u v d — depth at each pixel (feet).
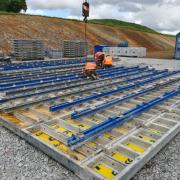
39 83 39.09
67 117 23.88
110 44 146.41
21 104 26.50
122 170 13.87
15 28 103.96
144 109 25.21
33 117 24.09
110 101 28.17
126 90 36.47
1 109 25.17
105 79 43.57
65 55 92.53
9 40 93.91
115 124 20.86
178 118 23.34
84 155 16.53
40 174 14.82
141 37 188.85
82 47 96.32
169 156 16.90
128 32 184.96
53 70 55.98
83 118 23.15
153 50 175.63
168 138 18.70
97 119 23.90
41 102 28.40
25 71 52.65
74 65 63.93
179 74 53.93
